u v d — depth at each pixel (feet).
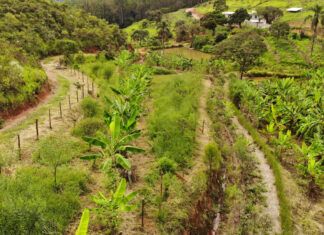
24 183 35.45
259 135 83.61
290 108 84.69
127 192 43.09
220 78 146.72
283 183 59.72
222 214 47.93
